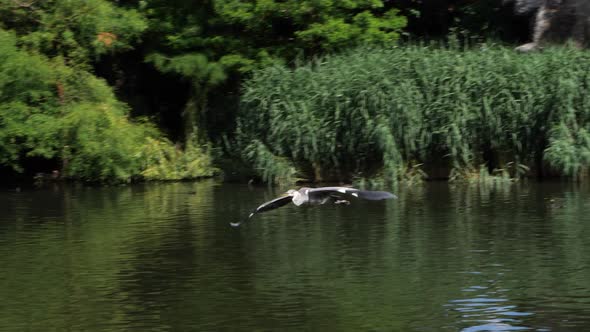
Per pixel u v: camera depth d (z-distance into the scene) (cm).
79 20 2845
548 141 2597
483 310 1251
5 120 2669
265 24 2962
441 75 2638
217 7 2911
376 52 2775
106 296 1352
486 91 2630
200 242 1752
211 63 2905
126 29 2917
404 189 2509
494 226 1855
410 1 3309
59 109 2800
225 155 2955
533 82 2603
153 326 1201
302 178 2739
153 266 1544
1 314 1268
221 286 1403
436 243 1698
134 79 3291
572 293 1324
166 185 2756
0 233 1884
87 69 2942
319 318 1226
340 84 2670
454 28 3011
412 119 2619
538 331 1153
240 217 2050
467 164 2652
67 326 1205
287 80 2736
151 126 3031
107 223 1994
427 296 1325
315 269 1505
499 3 3197
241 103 2812
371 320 1214
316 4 2869
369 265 1530
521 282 1395
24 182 2925
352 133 2664
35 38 2798
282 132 2695
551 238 1714
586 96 2572
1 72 2655
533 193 2336
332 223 1950
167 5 3016
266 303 1303
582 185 2480
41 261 1595
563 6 2928
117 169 2762
